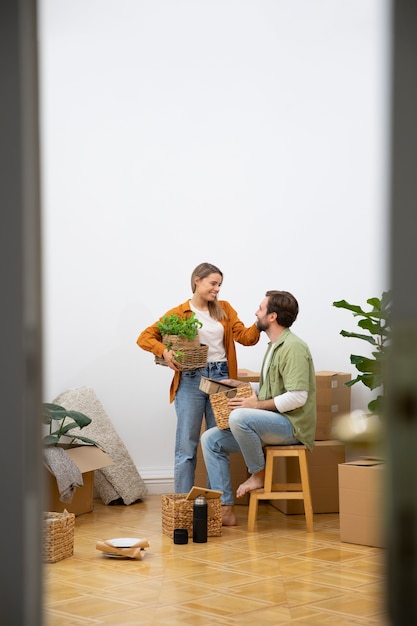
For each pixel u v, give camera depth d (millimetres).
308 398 5426
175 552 4785
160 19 6789
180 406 5895
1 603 1812
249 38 6812
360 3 6699
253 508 5395
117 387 6766
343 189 6801
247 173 6832
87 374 6750
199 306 5973
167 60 6801
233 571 4320
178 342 5703
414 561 1770
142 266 6793
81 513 5953
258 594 3873
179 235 6820
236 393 5496
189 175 6832
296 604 3699
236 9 6801
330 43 6793
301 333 6770
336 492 6027
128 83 6789
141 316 6793
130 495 6367
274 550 4828
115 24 6762
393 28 1764
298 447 5367
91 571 4332
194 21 6805
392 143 1765
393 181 1764
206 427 6082
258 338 5953
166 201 6816
